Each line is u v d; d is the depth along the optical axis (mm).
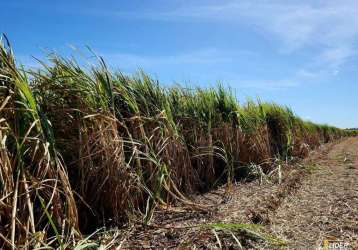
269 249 3475
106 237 3580
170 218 4395
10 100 3232
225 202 5188
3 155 2908
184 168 5586
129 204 4164
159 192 4648
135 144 4648
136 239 3645
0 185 2895
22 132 3270
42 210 3328
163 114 5379
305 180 7492
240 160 7609
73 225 3285
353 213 4848
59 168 3273
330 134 30281
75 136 4012
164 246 3459
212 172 6527
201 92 7434
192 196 5531
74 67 4391
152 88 5613
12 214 2764
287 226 4270
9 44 3393
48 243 2980
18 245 2799
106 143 4035
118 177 4043
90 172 3928
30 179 3145
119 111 4801
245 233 3721
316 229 4184
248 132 8047
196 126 6625
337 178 7762
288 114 12195
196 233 3686
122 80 5168
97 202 4008
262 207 4883
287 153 10688
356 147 19469
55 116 3912
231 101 7953
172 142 5402
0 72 3230
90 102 4172
